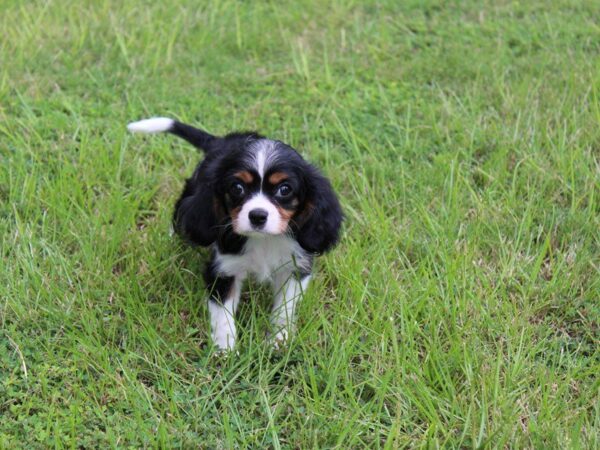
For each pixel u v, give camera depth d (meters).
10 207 1.23
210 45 1.68
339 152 1.40
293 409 0.97
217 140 1.17
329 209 1.04
